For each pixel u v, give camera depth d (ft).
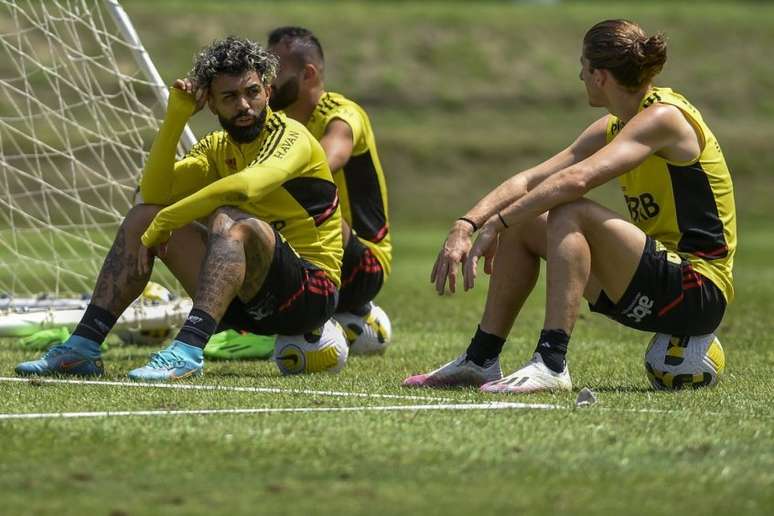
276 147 62.54
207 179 65.51
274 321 63.72
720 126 372.79
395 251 224.74
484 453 42.22
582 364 71.87
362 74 383.86
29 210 245.24
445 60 395.14
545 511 35.45
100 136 90.58
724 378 64.80
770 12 449.06
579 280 57.36
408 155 342.85
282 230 64.69
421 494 36.99
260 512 34.88
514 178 61.52
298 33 77.36
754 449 43.42
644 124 58.13
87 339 62.44
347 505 35.68
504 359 76.54
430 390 58.23
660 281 57.88
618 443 43.96
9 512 34.58
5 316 82.12
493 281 60.44
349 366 71.36
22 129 268.00
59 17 93.40
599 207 57.57
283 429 45.68
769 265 189.67
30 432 44.73
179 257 63.41
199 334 60.34
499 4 453.99
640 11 440.45
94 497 36.24
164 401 52.42
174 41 378.53
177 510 34.96
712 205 59.52
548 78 391.65
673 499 36.88
